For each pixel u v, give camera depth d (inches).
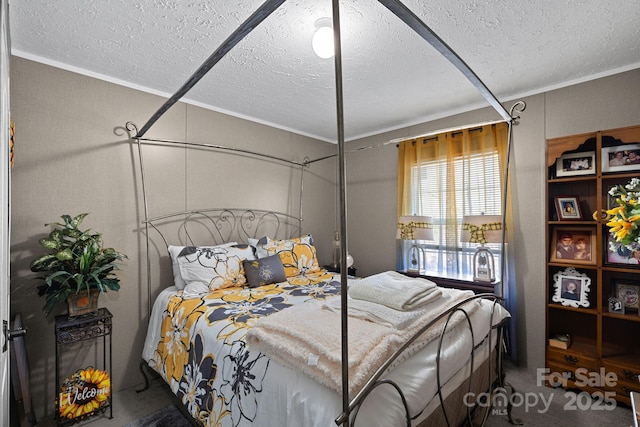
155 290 100.6
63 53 80.1
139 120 98.7
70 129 85.9
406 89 104.0
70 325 74.7
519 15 66.1
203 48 78.3
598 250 88.6
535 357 103.1
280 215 140.4
